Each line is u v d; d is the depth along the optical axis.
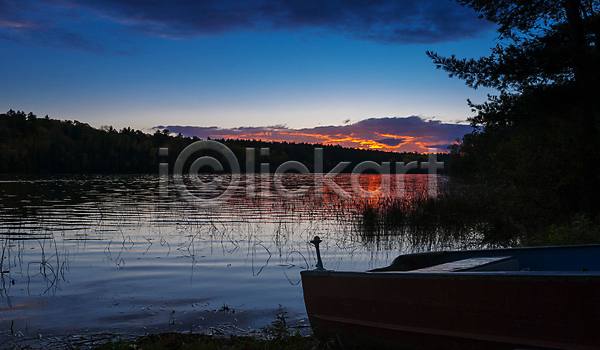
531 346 3.39
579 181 11.01
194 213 18.36
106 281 7.45
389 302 4.12
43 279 7.58
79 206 21.34
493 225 11.86
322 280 4.59
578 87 9.91
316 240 4.84
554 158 11.08
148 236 12.48
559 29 12.27
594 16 12.13
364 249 10.58
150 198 26.94
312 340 4.78
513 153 12.03
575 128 10.81
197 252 10.11
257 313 5.75
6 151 88.56
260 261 9.13
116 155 103.06
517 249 5.16
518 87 11.83
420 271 4.16
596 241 7.26
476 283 3.65
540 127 11.38
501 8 12.73
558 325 3.27
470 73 11.76
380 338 4.20
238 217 16.95
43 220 15.95
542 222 11.29
